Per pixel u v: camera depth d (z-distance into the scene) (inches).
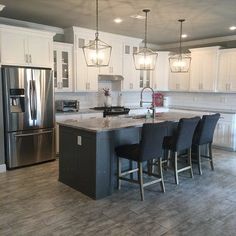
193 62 261.7
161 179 141.7
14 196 134.8
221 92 247.6
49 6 159.6
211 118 166.9
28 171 173.8
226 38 246.4
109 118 172.1
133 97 293.3
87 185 136.3
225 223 110.4
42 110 186.2
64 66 217.0
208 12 168.7
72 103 219.1
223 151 231.6
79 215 116.0
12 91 170.7
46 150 191.8
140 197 134.9
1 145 170.6
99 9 164.6
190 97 284.8
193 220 112.5
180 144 151.3
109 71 243.0
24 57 178.9
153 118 170.6
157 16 179.5
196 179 161.6
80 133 137.8
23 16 184.5
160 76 287.0
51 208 122.3
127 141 150.9
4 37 168.9
